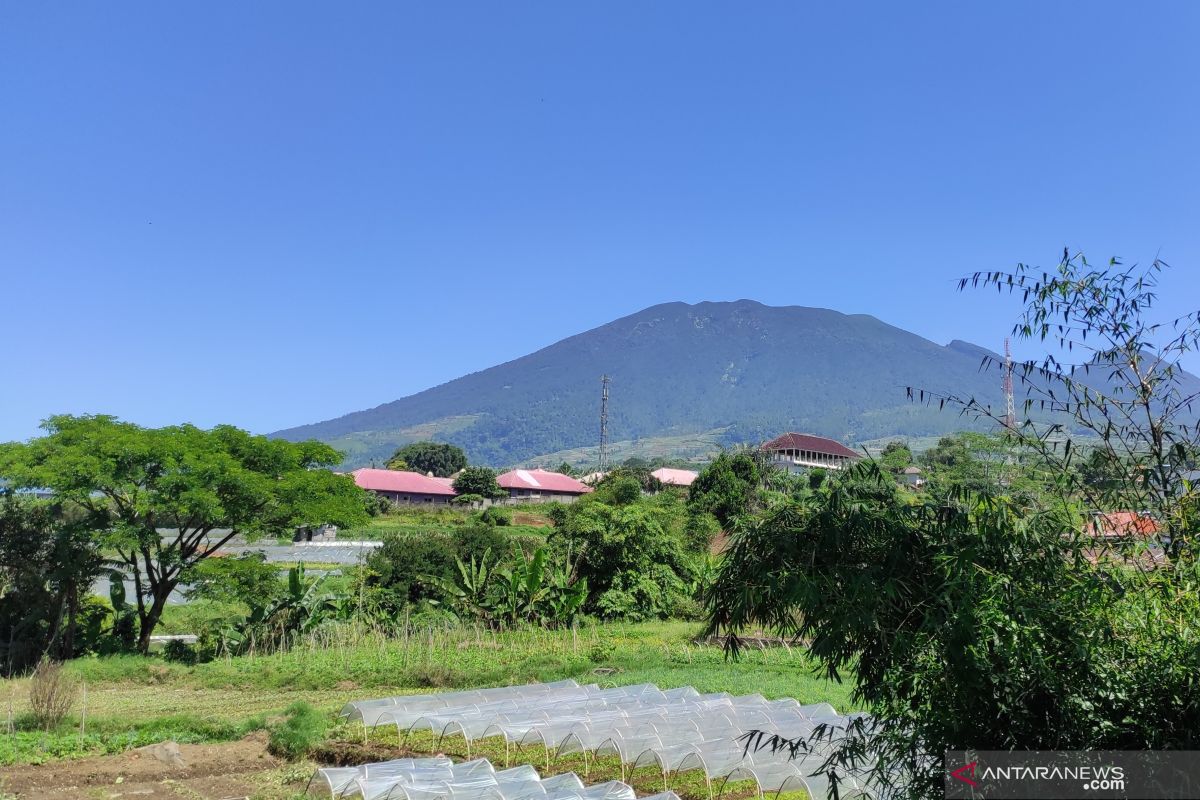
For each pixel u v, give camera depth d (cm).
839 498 620
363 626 2888
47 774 1376
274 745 1555
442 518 7931
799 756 1230
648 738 1366
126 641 2722
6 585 2559
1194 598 551
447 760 1286
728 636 713
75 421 2675
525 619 3173
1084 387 648
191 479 2514
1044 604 571
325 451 3042
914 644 591
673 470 12200
